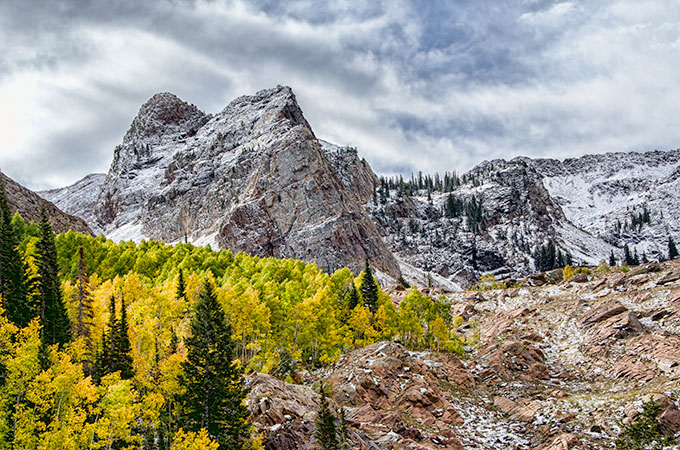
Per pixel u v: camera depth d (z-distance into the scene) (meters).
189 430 42.84
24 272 53.50
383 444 49.00
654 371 67.81
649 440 50.59
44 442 32.88
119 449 40.28
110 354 47.19
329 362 75.75
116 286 72.25
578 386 72.56
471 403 68.75
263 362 67.62
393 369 68.81
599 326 88.06
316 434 43.75
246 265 124.31
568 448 51.44
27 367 34.47
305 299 84.81
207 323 45.66
